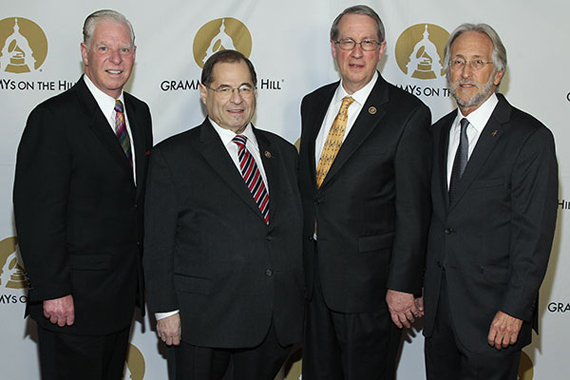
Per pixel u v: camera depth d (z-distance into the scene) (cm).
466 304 185
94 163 190
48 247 182
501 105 187
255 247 183
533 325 190
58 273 184
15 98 250
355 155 194
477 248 183
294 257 192
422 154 192
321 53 256
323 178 202
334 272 198
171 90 255
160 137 257
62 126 187
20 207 184
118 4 250
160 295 185
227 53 188
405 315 196
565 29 256
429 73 258
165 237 186
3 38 247
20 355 260
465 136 189
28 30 248
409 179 191
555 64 258
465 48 185
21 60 248
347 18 198
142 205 204
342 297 198
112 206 194
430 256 195
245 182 188
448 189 191
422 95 259
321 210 199
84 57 200
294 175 202
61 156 185
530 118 183
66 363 194
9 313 258
